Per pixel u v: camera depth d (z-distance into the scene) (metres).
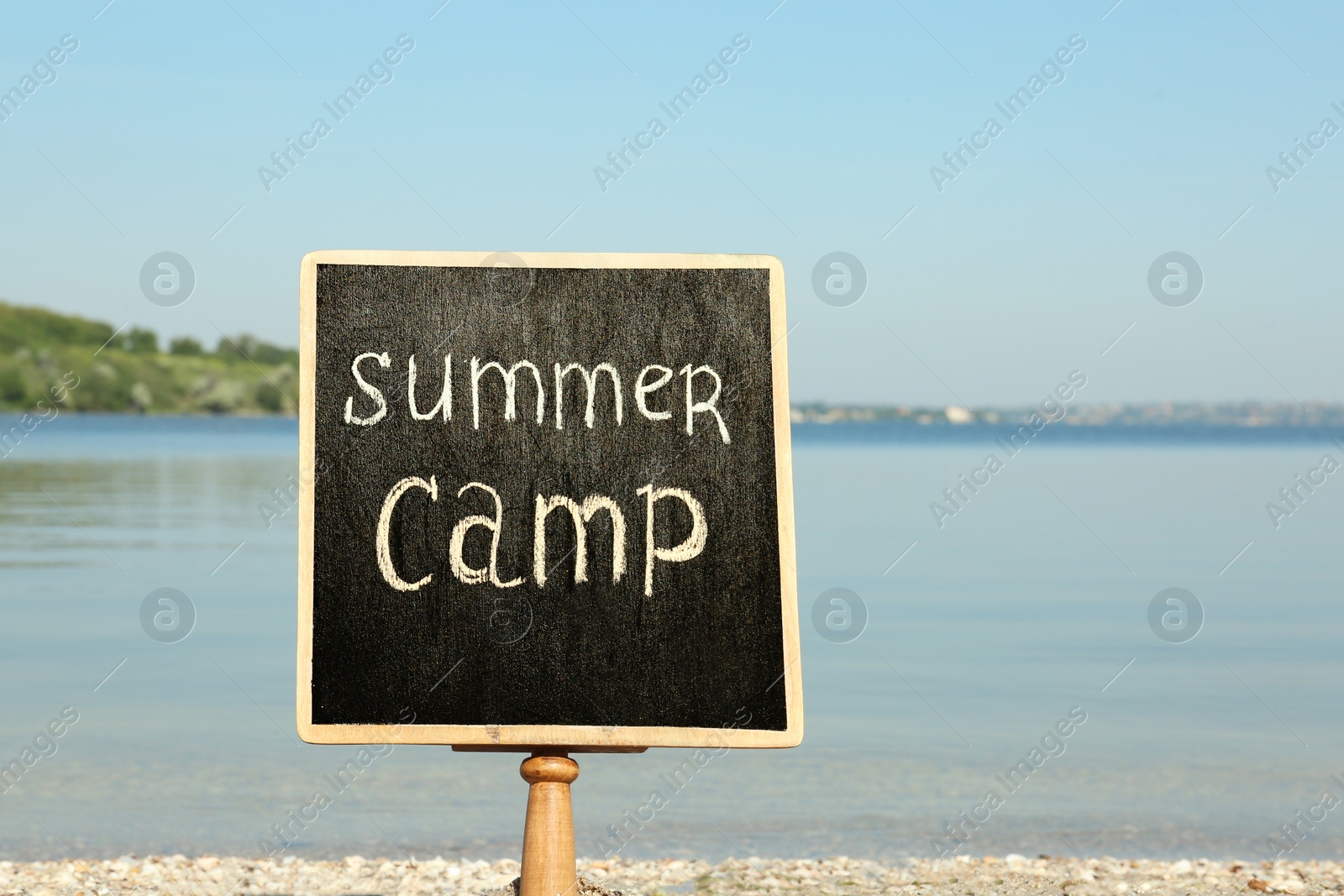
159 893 6.96
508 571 4.78
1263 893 6.97
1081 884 7.18
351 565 4.73
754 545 4.84
